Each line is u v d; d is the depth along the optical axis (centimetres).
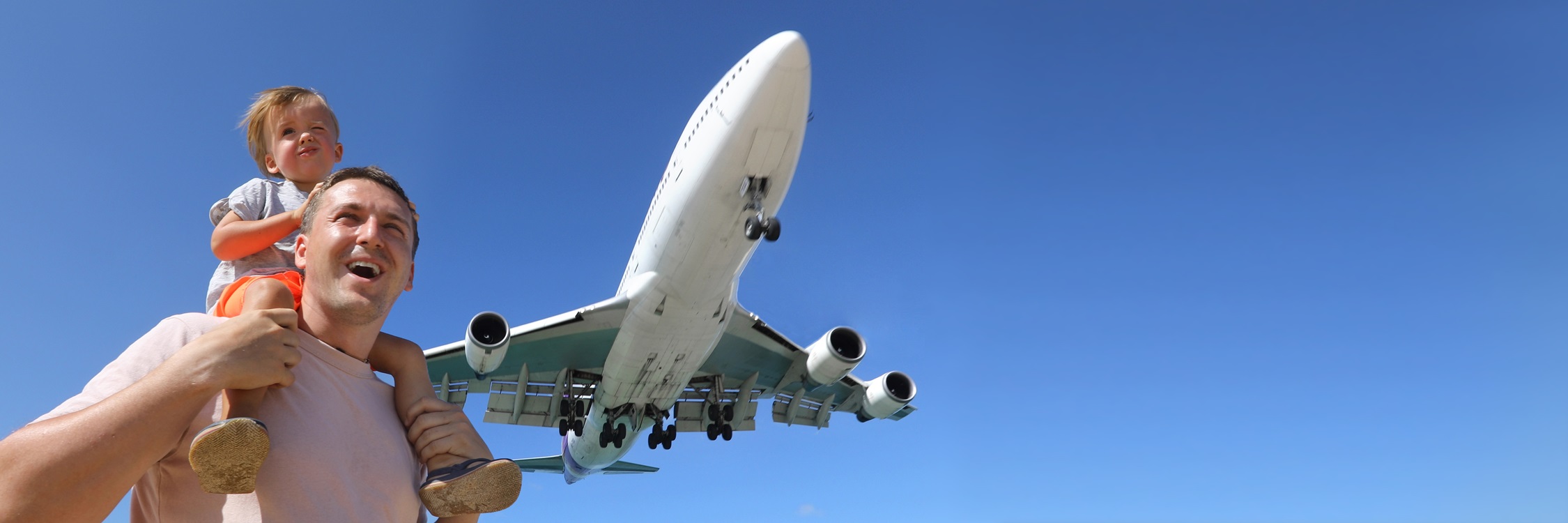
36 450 177
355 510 229
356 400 252
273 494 215
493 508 241
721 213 1423
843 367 1873
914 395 2080
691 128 1500
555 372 1986
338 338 264
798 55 1294
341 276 261
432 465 263
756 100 1320
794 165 1417
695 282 1531
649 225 1619
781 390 2152
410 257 281
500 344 1602
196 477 216
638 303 1609
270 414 226
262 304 265
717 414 2108
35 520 173
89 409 186
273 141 489
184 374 192
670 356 1731
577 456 2259
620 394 1884
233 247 392
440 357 1847
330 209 269
